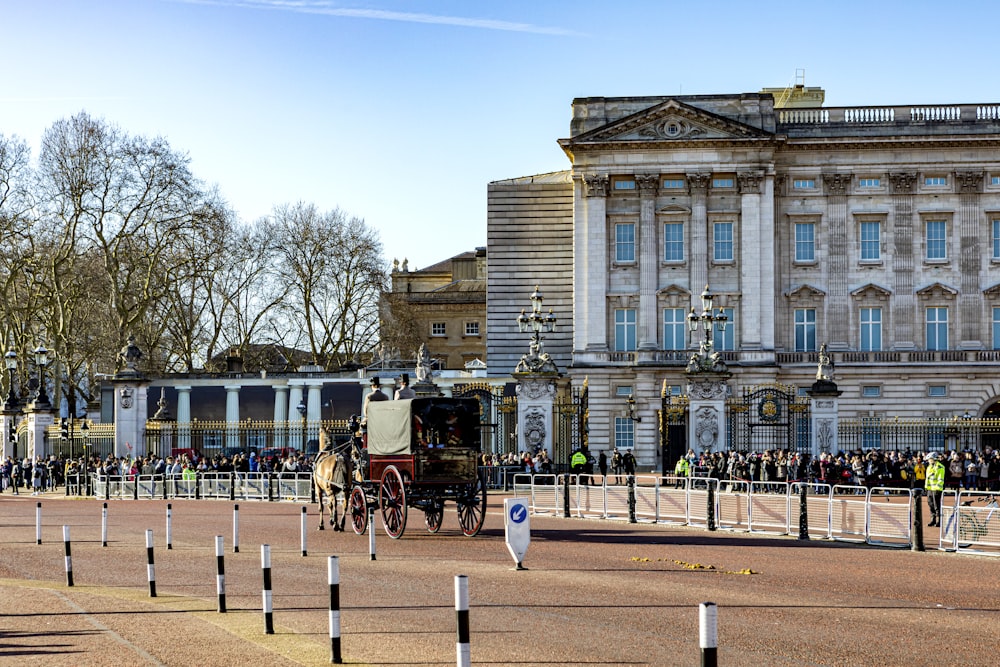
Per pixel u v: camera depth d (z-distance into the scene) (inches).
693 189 4072.3
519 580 1168.2
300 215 5280.5
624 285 4109.3
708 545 1509.6
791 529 1660.9
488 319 4448.8
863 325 4106.8
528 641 861.2
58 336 4254.4
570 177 4756.4
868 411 4042.8
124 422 3070.9
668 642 857.5
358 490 1686.8
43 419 3368.6
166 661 794.2
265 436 3762.3
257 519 1987.0
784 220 4126.5
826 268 4104.3
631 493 1904.5
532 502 2121.1
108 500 2733.8
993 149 4057.6
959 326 4055.1
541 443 2780.5
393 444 1612.9
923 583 1169.4
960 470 2534.5
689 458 2652.6
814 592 1097.4
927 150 4079.7
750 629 905.5
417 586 1136.2
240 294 5137.8
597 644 850.1
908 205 4089.6
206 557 1403.8
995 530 1416.1
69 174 4165.8
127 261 4402.1
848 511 1587.1
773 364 3993.6
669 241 4114.2
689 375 2842.0
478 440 1599.4
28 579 1248.8
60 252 4160.9
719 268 4074.8
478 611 987.9
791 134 4124.0
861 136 4062.5
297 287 5196.9
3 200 4165.8
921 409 4035.4
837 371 4045.3
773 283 4060.0
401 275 7145.7
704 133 4060.0
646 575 1207.6
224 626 925.2
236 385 4431.6
